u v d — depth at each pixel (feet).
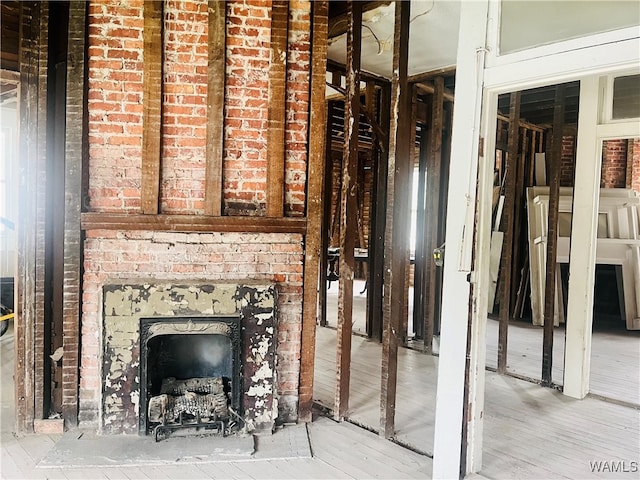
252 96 9.37
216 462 8.09
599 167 11.89
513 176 13.44
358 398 11.22
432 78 15.44
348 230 9.96
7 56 8.97
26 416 8.95
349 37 9.93
